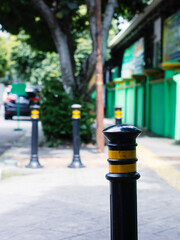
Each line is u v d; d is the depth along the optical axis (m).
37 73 29.73
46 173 7.45
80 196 5.66
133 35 24.59
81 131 11.74
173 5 17.44
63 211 4.91
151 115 17.36
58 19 13.27
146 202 5.30
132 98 21.44
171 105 14.47
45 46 15.54
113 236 2.44
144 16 20.44
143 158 9.23
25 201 5.39
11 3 13.63
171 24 17.20
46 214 4.79
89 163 8.58
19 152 10.36
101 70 10.27
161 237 3.96
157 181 6.62
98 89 10.17
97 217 4.66
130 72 26.38
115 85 27.17
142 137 14.77
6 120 24.11
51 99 11.79
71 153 10.16
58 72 29.27
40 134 15.13
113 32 29.22
